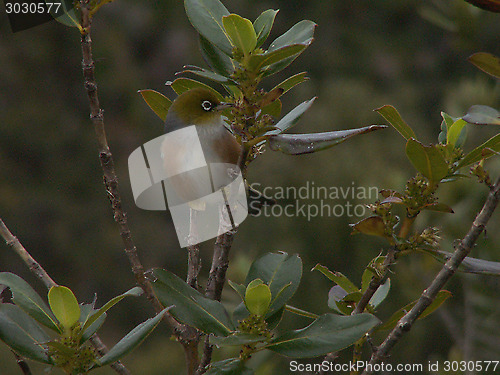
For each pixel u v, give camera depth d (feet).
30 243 90.79
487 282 29.89
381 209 15.35
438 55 90.68
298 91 81.66
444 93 83.35
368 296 15.21
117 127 96.78
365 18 96.73
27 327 14.84
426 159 14.52
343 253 52.03
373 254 50.37
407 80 90.89
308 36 15.61
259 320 14.52
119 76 97.35
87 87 15.33
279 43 15.67
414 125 82.07
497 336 29.19
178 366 65.98
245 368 14.16
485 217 13.41
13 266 89.61
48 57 96.53
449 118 16.20
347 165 57.41
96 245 92.58
